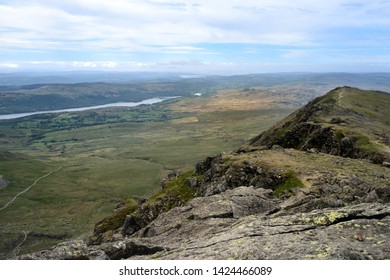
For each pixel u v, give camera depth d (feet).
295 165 189.16
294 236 76.54
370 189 145.18
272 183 175.63
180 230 116.06
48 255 77.56
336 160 205.98
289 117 500.33
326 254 67.51
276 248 72.54
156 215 239.71
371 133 276.00
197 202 137.90
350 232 76.38
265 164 191.93
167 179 356.18
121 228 270.67
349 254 66.90
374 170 186.91
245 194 135.23
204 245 81.51
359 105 493.77
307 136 307.37
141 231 141.90
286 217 88.02
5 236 597.11
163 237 114.52
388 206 87.81
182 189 250.16
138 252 89.97
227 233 86.79
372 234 75.05
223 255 73.77
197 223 118.32
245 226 87.71
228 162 212.84
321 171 175.52
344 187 151.84
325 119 348.38
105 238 272.10
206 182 227.40
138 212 253.03
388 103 542.16
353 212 84.02
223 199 132.77
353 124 314.55
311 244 72.28
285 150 238.68
